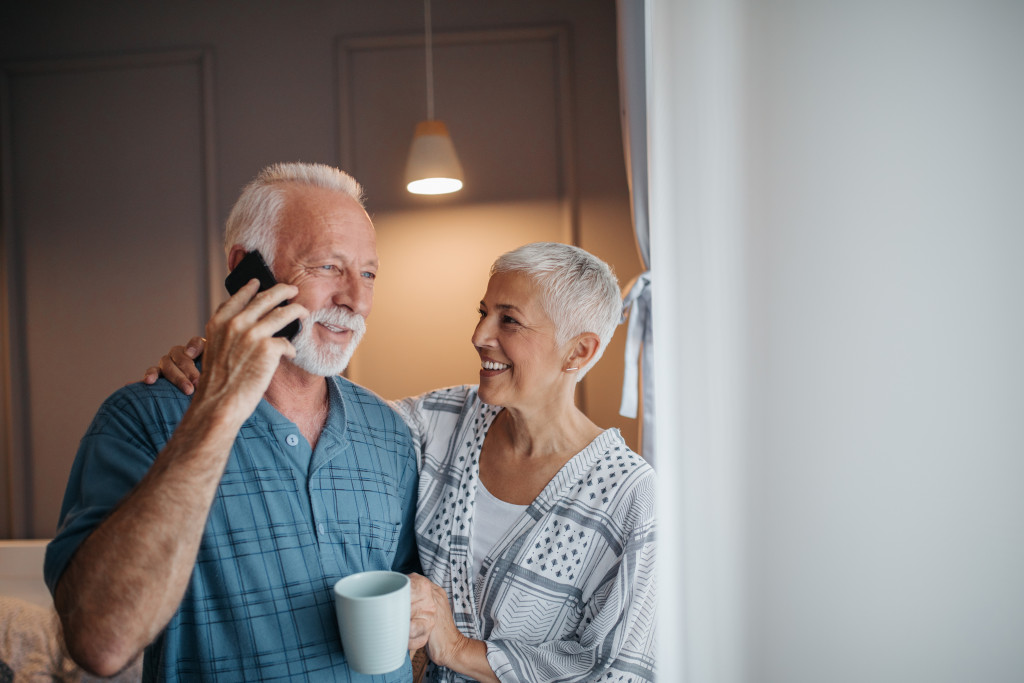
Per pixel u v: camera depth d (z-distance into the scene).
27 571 1.95
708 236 0.50
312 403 1.02
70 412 2.56
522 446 1.10
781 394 0.49
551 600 1.00
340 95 2.44
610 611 0.95
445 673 1.01
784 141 0.48
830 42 0.47
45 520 2.56
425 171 2.13
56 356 2.56
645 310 1.64
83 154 2.54
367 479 1.01
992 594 0.45
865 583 0.47
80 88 2.54
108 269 2.54
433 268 2.46
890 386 0.47
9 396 2.55
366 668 0.74
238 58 2.48
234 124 2.49
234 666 0.87
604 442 1.07
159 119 2.52
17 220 2.56
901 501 0.47
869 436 0.47
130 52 2.51
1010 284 0.45
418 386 2.47
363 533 0.98
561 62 2.39
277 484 0.92
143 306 2.54
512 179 2.43
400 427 1.13
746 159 0.49
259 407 0.94
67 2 2.53
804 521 0.48
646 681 0.93
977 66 0.45
